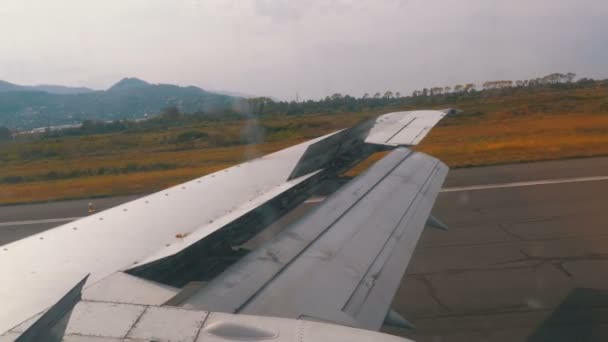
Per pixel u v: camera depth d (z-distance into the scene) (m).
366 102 72.56
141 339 2.49
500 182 16.91
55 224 15.50
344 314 3.53
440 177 7.57
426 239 11.44
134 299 3.71
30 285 3.97
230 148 32.50
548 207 13.53
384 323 3.63
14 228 15.30
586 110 37.31
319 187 7.66
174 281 4.69
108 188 20.42
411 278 9.29
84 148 39.44
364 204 5.84
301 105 71.06
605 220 12.05
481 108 45.25
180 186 7.09
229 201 6.29
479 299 8.23
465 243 11.05
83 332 2.53
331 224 5.14
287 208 6.77
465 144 25.66
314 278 3.95
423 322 7.58
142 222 5.54
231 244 5.62
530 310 7.73
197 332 2.58
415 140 9.09
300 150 8.86
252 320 2.73
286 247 4.46
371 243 4.84
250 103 71.25
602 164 18.53
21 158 37.69
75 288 2.86
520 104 45.31
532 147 23.09
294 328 2.69
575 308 7.70
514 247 10.59
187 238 4.96
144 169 25.72
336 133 7.75
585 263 9.47
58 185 22.12
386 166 7.52
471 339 7.02
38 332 2.56
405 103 63.00
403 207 5.97
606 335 6.90
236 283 3.70
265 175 7.46
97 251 4.70
